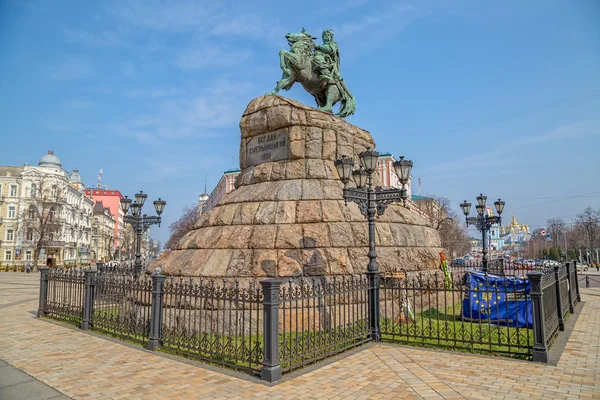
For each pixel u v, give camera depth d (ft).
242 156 42.52
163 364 20.76
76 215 240.12
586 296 51.78
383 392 16.47
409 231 38.14
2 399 15.97
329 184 37.22
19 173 203.31
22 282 87.35
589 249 208.85
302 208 33.96
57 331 29.50
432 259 37.96
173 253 35.37
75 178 281.54
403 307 30.89
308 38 45.39
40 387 17.39
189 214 217.77
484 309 30.04
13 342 25.93
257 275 29.55
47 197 190.19
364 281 26.08
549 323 23.70
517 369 19.34
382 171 146.00
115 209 359.05
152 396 16.29
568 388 16.66
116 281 28.02
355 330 24.59
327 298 29.07
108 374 19.16
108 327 28.43
